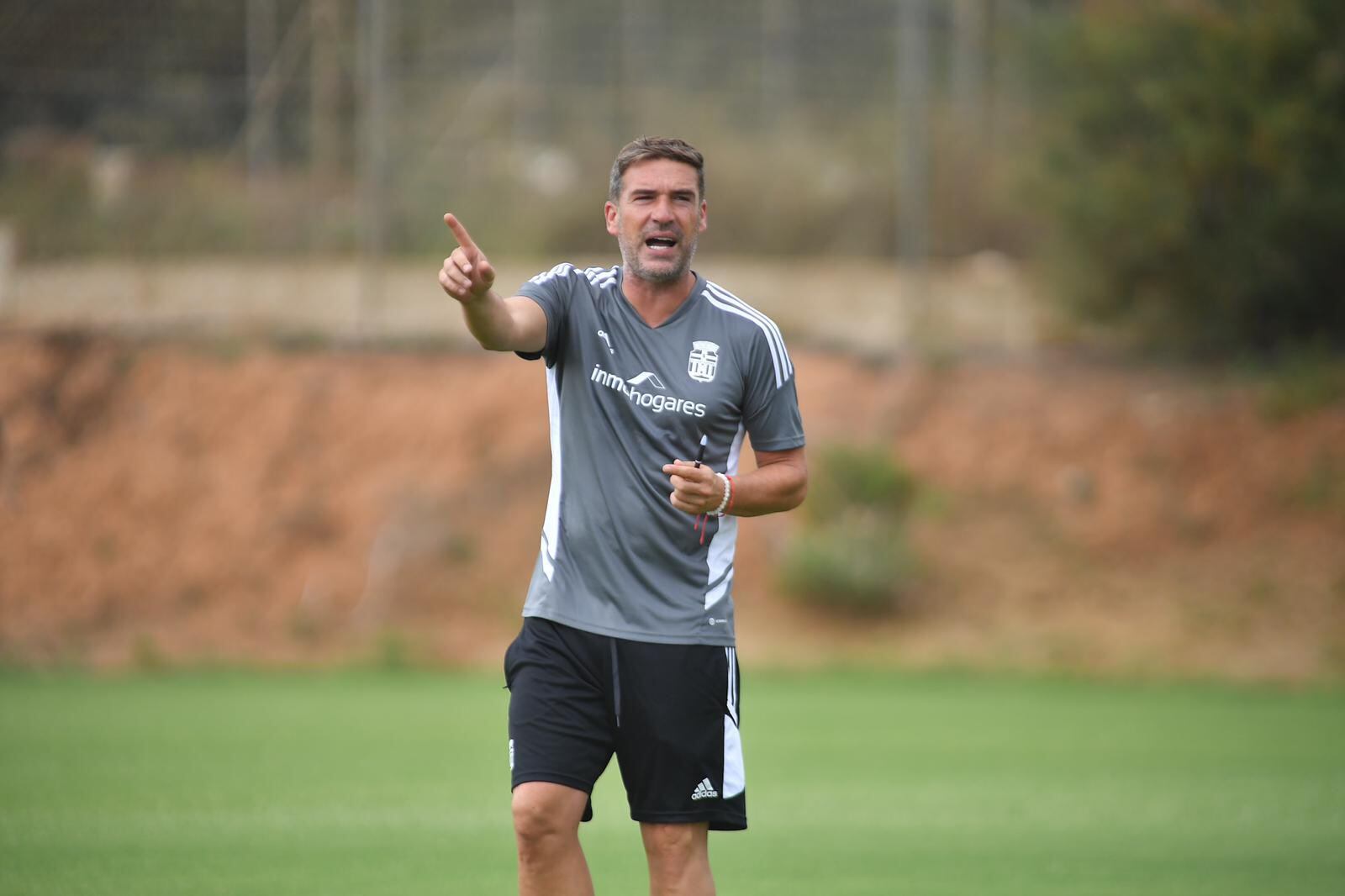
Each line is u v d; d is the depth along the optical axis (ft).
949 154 275.18
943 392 248.32
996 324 262.47
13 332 248.93
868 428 243.40
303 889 80.23
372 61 257.96
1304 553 220.43
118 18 258.78
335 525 234.17
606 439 59.98
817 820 106.83
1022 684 196.34
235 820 102.06
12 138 256.11
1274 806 113.09
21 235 254.27
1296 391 236.63
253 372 248.11
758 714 169.17
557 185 278.26
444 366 252.01
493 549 231.71
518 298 59.98
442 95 281.13
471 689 189.06
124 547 230.07
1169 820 106.93
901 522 229.04
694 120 284.61
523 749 58.54
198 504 235.20
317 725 156.04
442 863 87.86
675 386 59.67
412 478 239.09
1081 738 151.53
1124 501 231.71
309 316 257.34
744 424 61.93
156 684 192.85
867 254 276.21
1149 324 250.16
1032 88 265.95
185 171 261.03
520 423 245.65
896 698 183.42
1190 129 231.50
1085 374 250.98
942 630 216.74
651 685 58.59
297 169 263.90
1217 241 239.09
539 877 58.39
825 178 279.90
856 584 217.36
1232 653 205.57
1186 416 239.09
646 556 59.31
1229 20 237.04
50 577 226.38
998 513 234.58
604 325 60.70
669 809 59.16
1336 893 82.17
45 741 142.72
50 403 243.81
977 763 135.64
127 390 246.68
